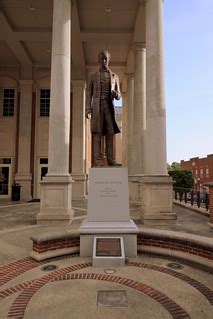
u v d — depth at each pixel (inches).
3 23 613.9
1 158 838.5
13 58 811.4
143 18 585.6
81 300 155.3
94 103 304.7
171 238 235.8
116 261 212.7
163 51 431.5
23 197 799.7
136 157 610.5
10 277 192.2
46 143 849.5
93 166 300.0
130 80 797.9
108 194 264.1
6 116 850.1
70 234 244.1
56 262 223.5
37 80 848.9
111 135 307.9
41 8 575.8
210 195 367.2
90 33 655.1
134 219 426.0
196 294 164.1
